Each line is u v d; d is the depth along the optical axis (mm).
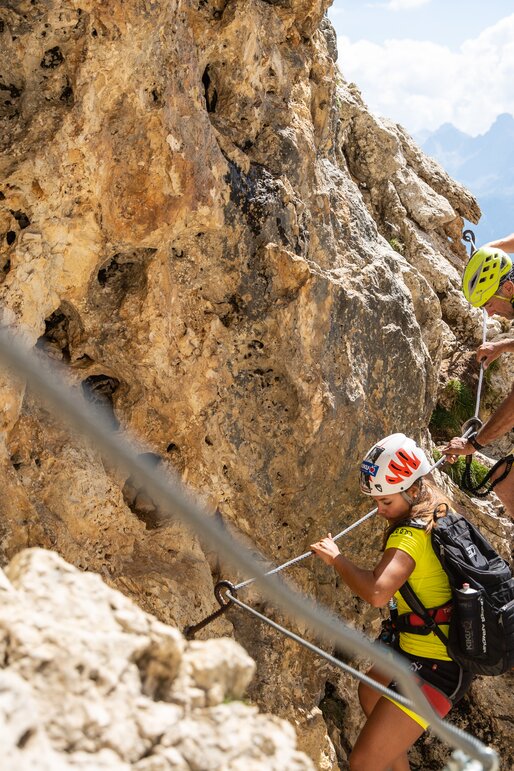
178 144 4184
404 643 4172
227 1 4605
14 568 1771
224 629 4801
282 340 4961
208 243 4742
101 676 1570
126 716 1558
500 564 4082
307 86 5426
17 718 1321
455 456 5367
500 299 5633
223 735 1642
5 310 3902
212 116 4867
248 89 4867
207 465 4910
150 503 4859
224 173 4613
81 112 3885
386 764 4062
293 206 5027
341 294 5184
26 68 3902
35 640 1557
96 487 4297
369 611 6020
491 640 3902
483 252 5617
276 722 1768
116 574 4363
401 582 3959
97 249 4199
